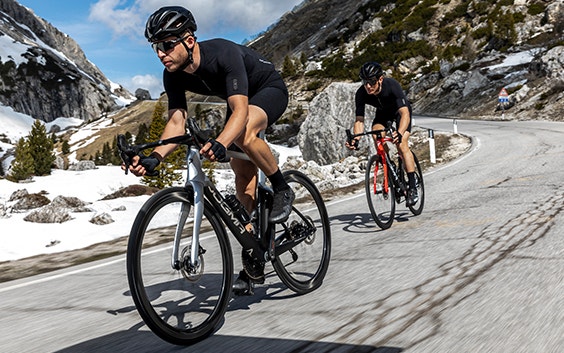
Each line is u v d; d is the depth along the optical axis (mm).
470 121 36500
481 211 5695
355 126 5793
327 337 2332
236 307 3014
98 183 32750
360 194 9195
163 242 2406
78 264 5434
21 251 7551
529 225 4609
